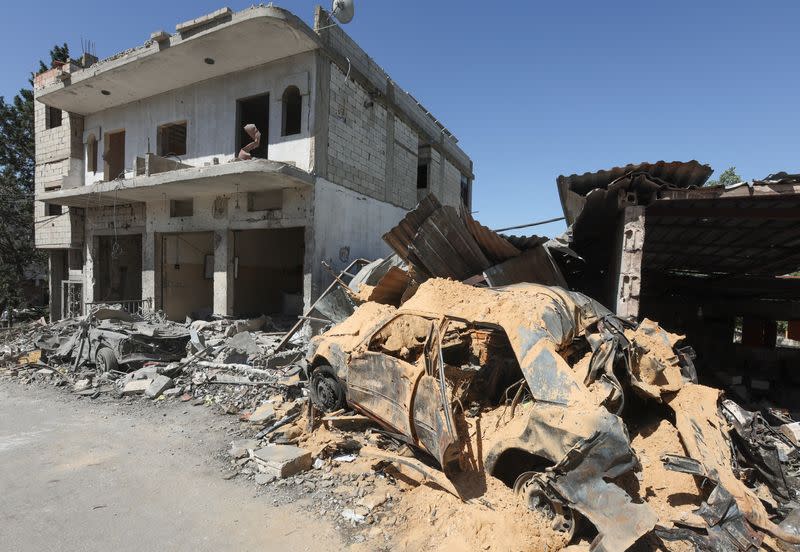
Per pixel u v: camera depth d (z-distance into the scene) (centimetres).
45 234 1853
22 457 527
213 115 1368
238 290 1484
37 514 403
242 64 1278
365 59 1409
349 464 503
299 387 748
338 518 403
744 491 341
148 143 1518
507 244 712
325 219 1230
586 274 1101
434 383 422
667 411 452
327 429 585
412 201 1741
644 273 1211
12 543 358
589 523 351
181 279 1583
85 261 1723
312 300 1180
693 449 379
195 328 1269
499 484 398
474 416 469
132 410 709
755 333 1162
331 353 607
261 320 1351
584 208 675
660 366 457
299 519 402
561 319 442
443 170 2086
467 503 389
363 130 1399
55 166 1792
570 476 329
